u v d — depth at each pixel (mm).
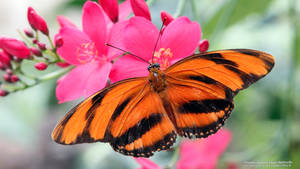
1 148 604
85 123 294
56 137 289
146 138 306
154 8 422
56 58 339
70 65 349
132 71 316
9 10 800
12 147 607
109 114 300
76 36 330
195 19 359
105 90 298
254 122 425
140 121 306
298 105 422
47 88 428
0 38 330
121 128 303
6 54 339
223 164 382
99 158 420
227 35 427
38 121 438
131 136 304
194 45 318
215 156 378
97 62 326
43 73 415
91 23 327
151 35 317
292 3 385
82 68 326
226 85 301
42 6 696
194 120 305
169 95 308
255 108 426
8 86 342
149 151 305
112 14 332
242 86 298
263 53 290
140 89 308
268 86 422
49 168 426
